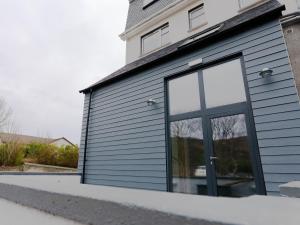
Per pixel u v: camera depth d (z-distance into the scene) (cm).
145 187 480
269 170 328
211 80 448
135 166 516
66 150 1305
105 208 63
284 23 396
